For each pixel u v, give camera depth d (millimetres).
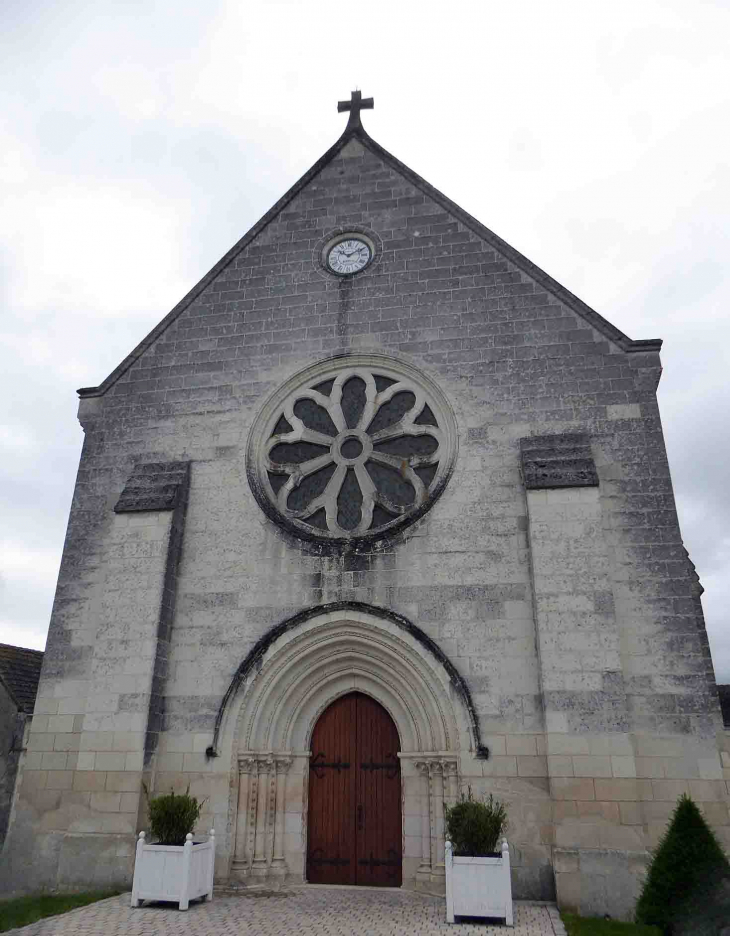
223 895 11695
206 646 13523
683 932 8562
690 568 12641
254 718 12906
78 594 14273
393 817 12727
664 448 13422
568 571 12344
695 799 11242
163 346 16234
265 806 12648
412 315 15375
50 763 13117
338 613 13148
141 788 12352
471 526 13406
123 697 12898
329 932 9445
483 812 10711
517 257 15336
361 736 13266
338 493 14359
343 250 16375
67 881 11969
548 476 13086
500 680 12336
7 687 16781
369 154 17188
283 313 16000
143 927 9703
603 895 10594
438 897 11500
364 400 15141
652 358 14102
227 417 15352
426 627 12883
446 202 16172
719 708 11656
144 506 14250
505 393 14344
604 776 11180
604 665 11719
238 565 13992
